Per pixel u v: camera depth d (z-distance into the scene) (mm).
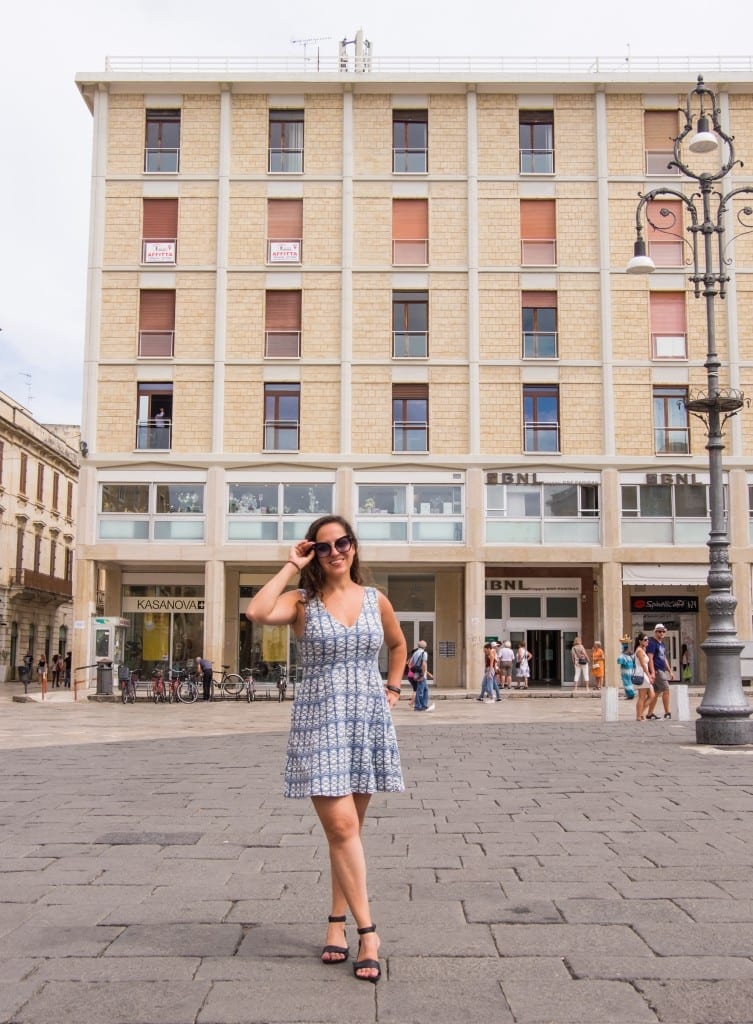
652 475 35062
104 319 35594
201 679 32219
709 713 14352
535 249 36219
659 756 12992
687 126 16375
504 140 36656
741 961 4375
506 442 35219
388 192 36344
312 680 4586
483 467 35031
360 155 36531
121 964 4395
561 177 36344
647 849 6848
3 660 52469
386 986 4113
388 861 6512
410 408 35438
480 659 34375
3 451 52500
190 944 4688
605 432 35125
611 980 4156
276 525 34875
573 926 4945
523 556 34844
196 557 34625
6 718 23469
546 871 6184
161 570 36312
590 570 37562
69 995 4004
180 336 35406
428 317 35812
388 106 36719
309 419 35156
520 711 25734
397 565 35938
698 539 35031
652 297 35844
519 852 6777
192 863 6461
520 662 35250
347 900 4359
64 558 63219
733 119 36438
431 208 36281
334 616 4605
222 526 34781
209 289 35719
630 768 11641
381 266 35906
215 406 35031
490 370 35469
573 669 37281
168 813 8438
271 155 36562
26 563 56031
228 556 34656
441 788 9984
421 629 37406
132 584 36281
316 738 4477
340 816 4402
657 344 35625
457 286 35906
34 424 56625
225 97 36469
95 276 35719
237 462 34875
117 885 5871
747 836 7320
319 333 35531
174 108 36594
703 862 6410
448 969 4316
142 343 35594
